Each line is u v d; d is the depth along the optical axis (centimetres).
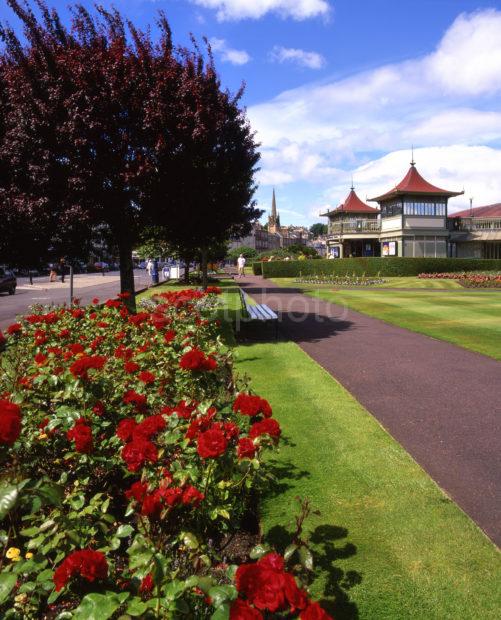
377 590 271
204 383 441
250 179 1366
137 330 719
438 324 1285
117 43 1079
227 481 294
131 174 1019
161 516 211
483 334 1115
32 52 1073
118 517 327
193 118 1050
